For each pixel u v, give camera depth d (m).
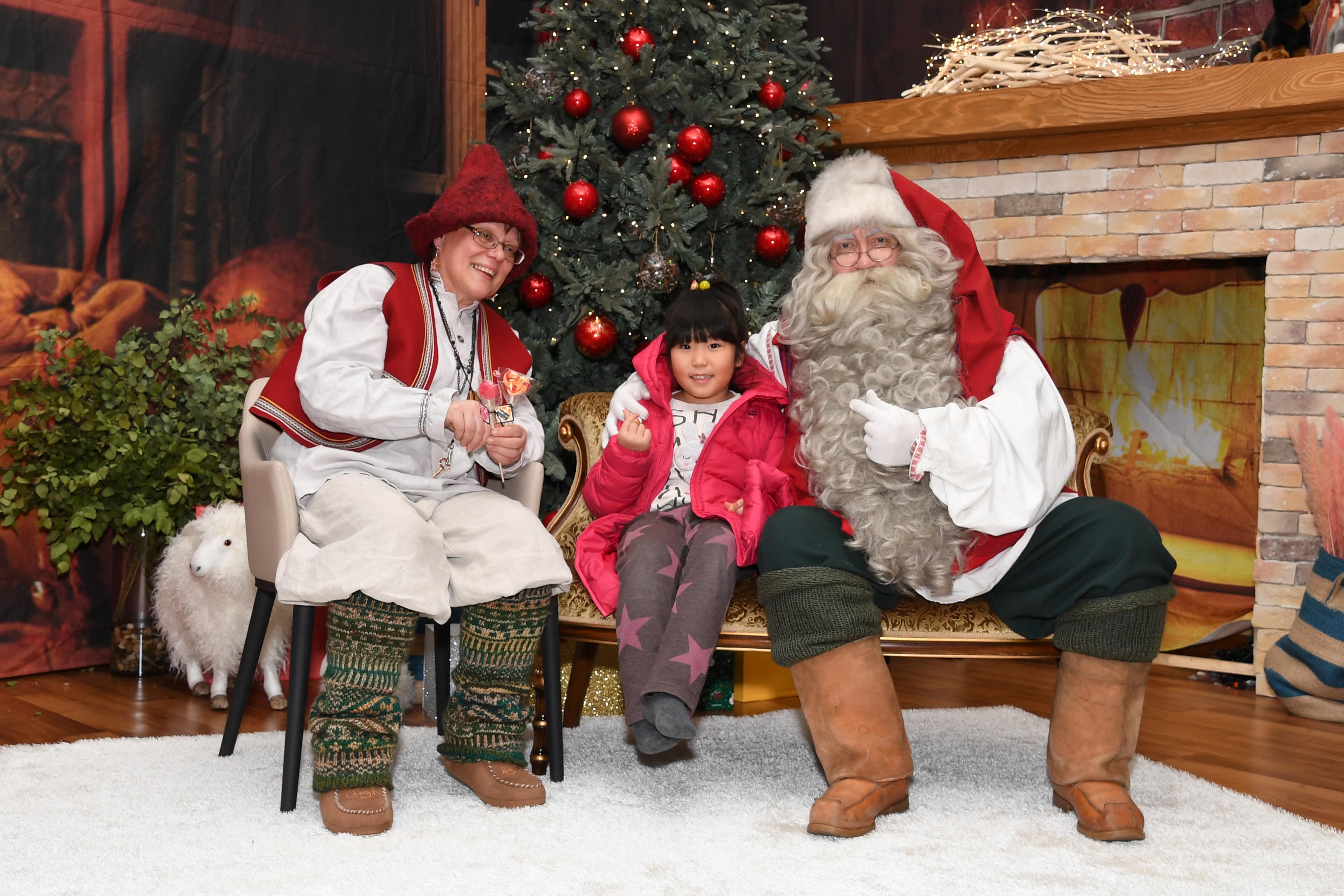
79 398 3.13
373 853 1.78
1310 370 3.33
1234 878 1.74
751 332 3.05
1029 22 4.16
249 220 3.63
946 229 2.34
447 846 1.82
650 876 1.70
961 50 3.88
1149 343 3.82
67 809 1.98
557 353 3.34
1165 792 2.24
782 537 2.03
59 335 3.19
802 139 3.52
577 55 3.17
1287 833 1.97
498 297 3.26
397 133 4.01
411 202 4.06
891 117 3.79
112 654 3.29
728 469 2.36
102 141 3.31
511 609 2.08
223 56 3.55
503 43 4.33
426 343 2.20
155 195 3.42
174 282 3.48
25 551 3.25
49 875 1.66
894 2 4.70
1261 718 3.06
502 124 3.45
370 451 2.19
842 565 2.00
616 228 3.23
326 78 3.81
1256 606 3.41
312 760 2.32
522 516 2.12
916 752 2.57
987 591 2.13
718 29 3.19
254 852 1.77
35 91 3.18
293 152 3.73
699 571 2.11
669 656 2.00
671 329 2.42
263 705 2.95
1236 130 3.39
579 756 2.47
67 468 3.16
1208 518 3.73
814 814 1.92
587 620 2.25
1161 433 3.81
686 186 3.26
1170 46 4.11
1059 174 3.67
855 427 2.14
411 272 2.26
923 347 2.20
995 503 1.98
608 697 2.97
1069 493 2.27
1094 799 1.94
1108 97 3.47
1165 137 3.49
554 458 3.14
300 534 2.06
